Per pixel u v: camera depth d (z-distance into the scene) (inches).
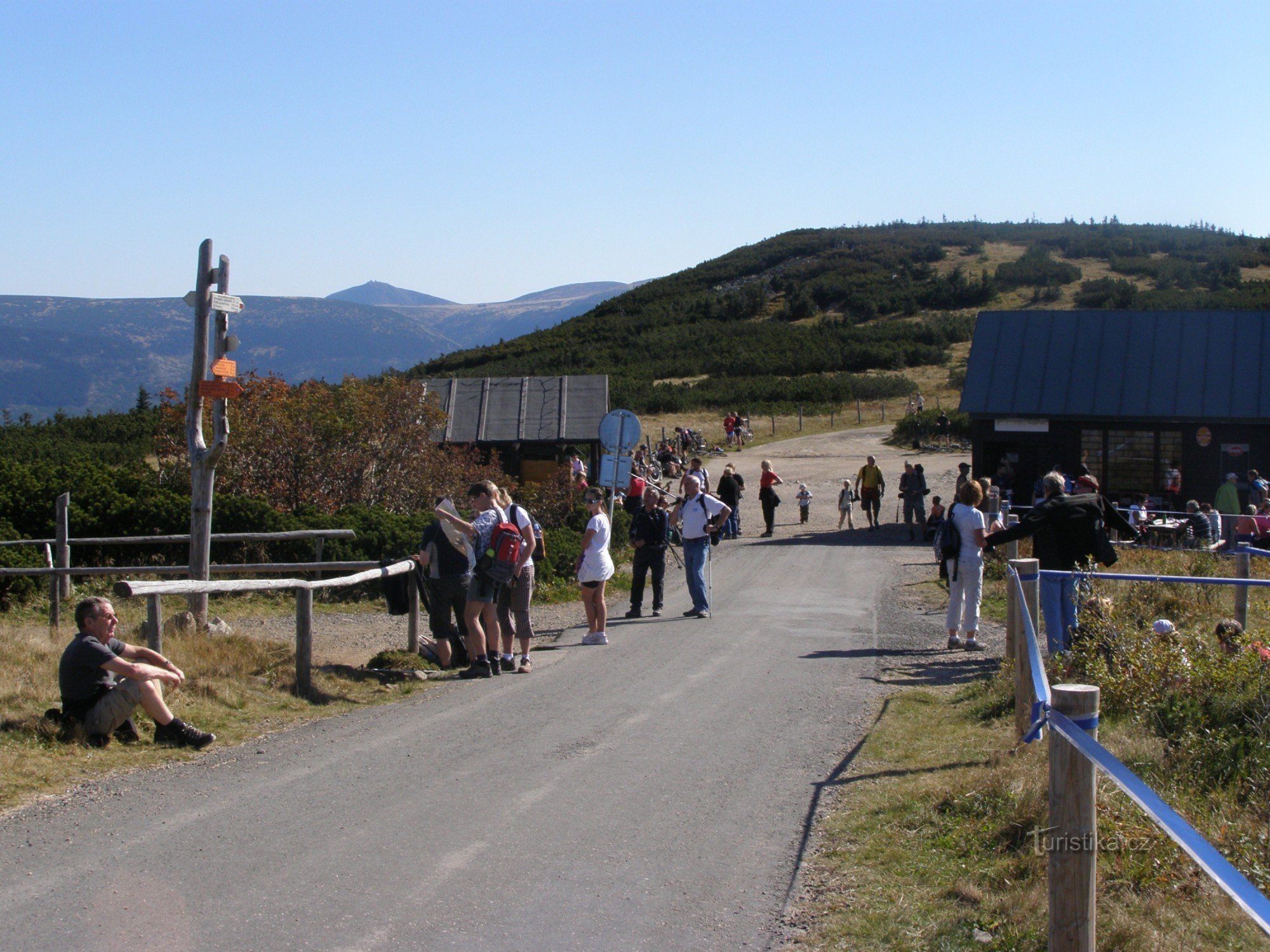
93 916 165.8
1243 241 3671.3
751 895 178.1
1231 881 102.0
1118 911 166.1
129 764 251.0
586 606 443.2
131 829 206.7
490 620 379.9
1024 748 239.6
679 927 165.5
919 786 231.5
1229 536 718.5
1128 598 454.3
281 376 760.3
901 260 3794.3
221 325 432.8
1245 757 233.1
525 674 378.9
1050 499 353.7
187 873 184.1
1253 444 933.8
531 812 219.6
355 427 739.4
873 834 205.0
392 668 382.6
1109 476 975.0
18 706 281.4
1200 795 218.7
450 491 775.1
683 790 235.6
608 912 170.7
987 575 599.8
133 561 615.8
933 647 429.7
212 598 561.9
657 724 297.7
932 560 753.6
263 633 485.1
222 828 207.6
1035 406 979.9
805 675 370.6
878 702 325.7
